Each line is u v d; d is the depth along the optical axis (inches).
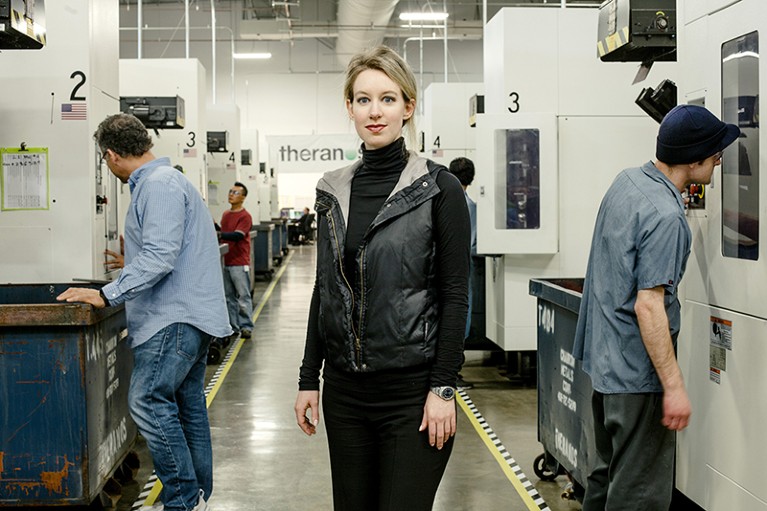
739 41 98.8
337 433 75.6
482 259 255.3
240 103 850.1
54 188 155.9
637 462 93.1
